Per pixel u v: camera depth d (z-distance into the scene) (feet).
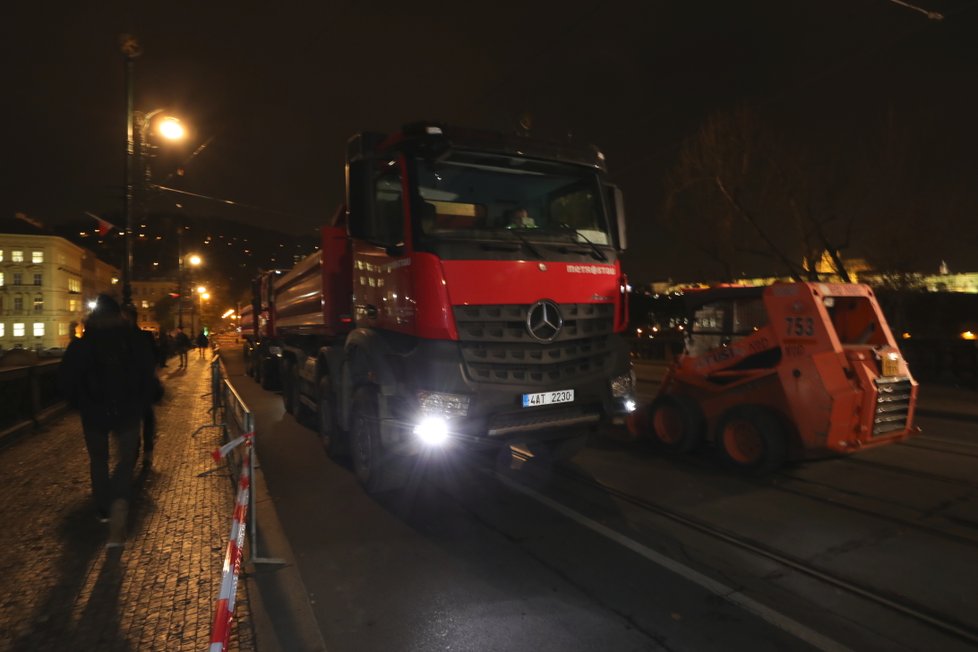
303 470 22.79
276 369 49.85
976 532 15.60
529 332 16.80
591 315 18.11
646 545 14.96
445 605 11.87
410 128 17.31
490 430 16.11
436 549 14.79
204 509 16.75
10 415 27.86
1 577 12.39
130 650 9.72
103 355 14.40
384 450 18.16
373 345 18.42
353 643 10.48
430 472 21.74
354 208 17.78
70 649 9.75
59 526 15.42
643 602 11.98
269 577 12.46
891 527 16.02
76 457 23.39
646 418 25.32
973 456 23.30
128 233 44.27
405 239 17.04
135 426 14.82
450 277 16.12
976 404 36.04
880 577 13.08
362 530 16.14
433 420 15.69
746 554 14.37
